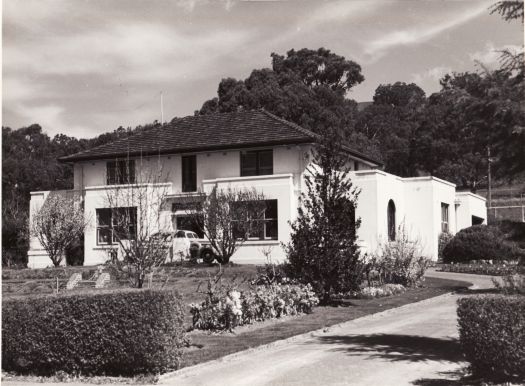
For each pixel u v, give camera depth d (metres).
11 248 39.84
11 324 10.83
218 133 35.44
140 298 10.27
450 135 67.00
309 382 9.43
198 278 23.72
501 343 8.74
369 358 11.12
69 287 21.77
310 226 20.06
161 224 31.17
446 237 37.06
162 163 35.16
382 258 25.00
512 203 64.06
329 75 69.50
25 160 65.31
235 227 29.30
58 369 10.67
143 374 10.24
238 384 9.52
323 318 16.36
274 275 20.28
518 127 10.82
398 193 35.88
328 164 19.55
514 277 9.95
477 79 11.52
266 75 61.50
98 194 35.06
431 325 14.82
